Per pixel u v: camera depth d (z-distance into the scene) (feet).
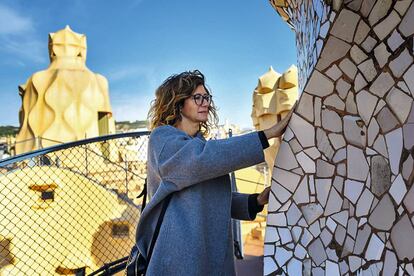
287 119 4.94
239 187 29.73
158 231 4.17
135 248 4.77
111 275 9.61
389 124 3.75
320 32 4.30
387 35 3.70
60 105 42.22
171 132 4.29
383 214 3.83
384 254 3.80
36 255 15.74
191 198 4.15
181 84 4.46
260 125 25.16
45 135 41.34
